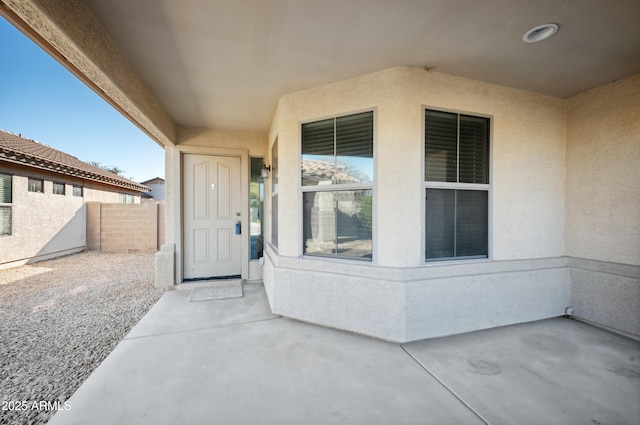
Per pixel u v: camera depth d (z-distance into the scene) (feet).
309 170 11.10
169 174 15.69
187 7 6.23
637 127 9.53
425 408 6.13
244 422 5.72
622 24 6.84
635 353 8.50
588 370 7.60
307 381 7.11
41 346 9.14
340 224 10.53
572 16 6.55
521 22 6.79
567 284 11.36
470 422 5.72
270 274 12.80
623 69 9.24
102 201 36.29
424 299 9.37
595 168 10.67
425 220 9.68
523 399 6.43
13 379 7.33
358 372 7.51
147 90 10.49
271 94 11.35
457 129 10.06
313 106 10.84
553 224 11.39
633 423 5.69
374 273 9.59
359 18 6.64
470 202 10.32
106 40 7.21
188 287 15.46
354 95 10.00
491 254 10.45
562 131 11.59
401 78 9.23
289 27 7.00
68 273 20.10
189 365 7.85
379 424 5.67
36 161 23.54
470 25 6.93
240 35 7.36
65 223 28.68
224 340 9.40
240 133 16.60
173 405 6.21
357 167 10.12
